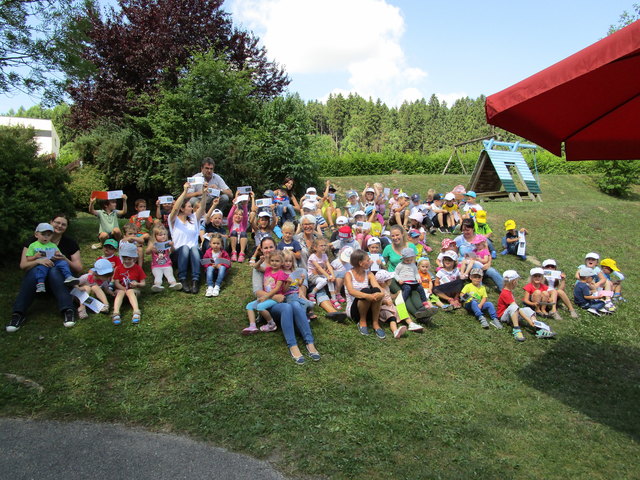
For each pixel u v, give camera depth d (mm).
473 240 9398
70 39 9164
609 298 8883
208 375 5254
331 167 27641
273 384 5188
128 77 18297
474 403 5312
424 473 3938
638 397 5973
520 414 5195
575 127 5031
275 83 21281
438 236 11734
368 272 7109
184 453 4066
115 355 5516
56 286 6137
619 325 8445
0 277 7027
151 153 14508
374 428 4531
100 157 14531
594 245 13359
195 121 14500
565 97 4305
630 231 15391
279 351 5875
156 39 17859
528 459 4340
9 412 4469
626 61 3803
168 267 7383
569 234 13977
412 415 4836
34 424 4344
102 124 16016
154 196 15906
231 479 3785
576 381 6281
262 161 15055
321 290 7477
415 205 12250
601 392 6043
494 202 17688
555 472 4176
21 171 7867
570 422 5176
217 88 14758
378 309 6738
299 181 15961
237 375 5309
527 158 31000
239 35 19891
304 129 16156
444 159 31062
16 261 7539
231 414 4617
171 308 6742
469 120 86000
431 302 8023
